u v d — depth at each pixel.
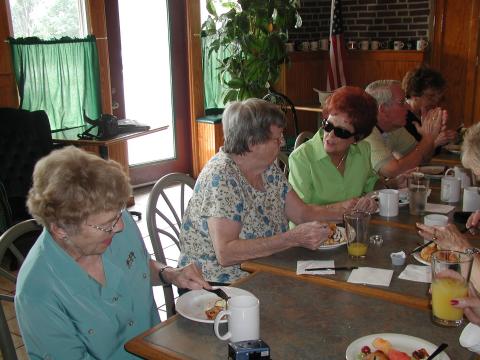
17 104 4.14
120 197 1.27
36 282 1.30
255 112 1.80
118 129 4.11
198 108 5.73
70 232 1.25
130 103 5.30
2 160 3.68
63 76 4.30
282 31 5.23
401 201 2.36
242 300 1.28
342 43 5.85
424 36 5.77
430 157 3.10
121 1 5.03
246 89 5.14
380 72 5.99
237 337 1.25
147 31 5.30
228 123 1.85
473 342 1.16
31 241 3.61
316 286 1.56
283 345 1.25
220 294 1.48
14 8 4.09
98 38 4.55
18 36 4.15
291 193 2.10
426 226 1.79
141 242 1.58
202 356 1.22
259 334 1.29
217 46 5.20
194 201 1.90
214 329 1.29
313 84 6.36
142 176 5.48
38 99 4.20
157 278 1.65
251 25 5.07
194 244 1.91
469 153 1.60
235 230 1.78
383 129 2.94
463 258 1.36
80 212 1.21
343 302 1.46
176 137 5.74
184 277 1.60
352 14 6.19
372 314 1.39
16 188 3.70
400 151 3.13
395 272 1.65
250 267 1.71
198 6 5.50
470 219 2.03
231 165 1.86
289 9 5.09
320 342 1.26
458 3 5.55
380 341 1.20
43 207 1.21
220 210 1.77
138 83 5.33
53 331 1.30
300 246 1.86
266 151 1.84
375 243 1.88
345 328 1.32
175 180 2.19
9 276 1.57
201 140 5.77
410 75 3.17
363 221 1.74
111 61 4.98
